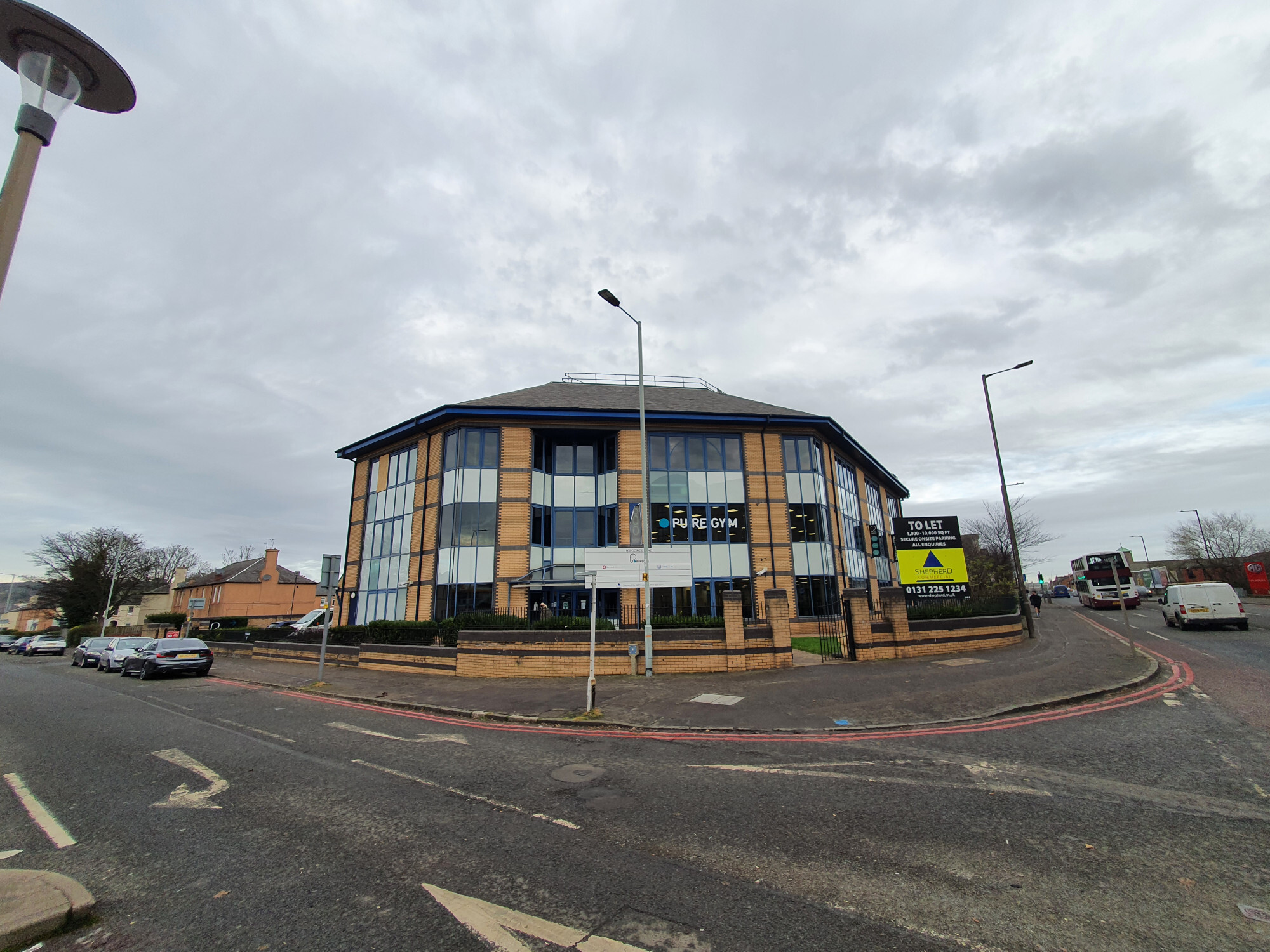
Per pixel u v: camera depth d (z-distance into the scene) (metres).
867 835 4.91
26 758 8.24
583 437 26.17
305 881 4.26
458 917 3.70
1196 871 4.15
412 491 26.45
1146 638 19.00
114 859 4.71
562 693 12.39
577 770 7.07
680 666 14.63
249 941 3.47
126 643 24.61
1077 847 4.59
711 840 4.87
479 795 6.20
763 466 25.55
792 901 3.85
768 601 15.12
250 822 5.52
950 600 19.17
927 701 10.21
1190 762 6.58
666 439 25.27
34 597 63.06
